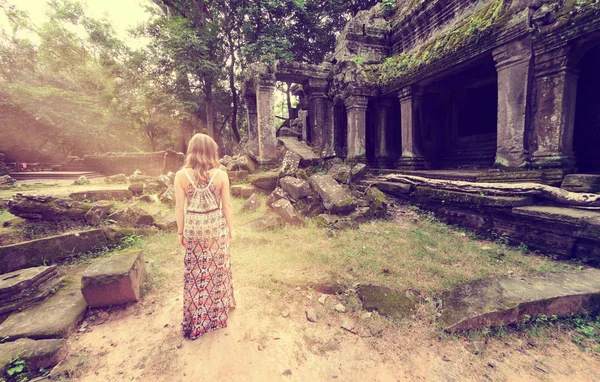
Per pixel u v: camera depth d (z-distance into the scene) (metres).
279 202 5.54
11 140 16.41
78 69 21.80
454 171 6.97
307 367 1.94
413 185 6.32
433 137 8.65
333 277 3.16
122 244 4.16
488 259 3.57
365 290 2.84
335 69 10.02
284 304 2.69
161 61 16.80
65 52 22.11
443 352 2.06
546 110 4.37
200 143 2.10
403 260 3.58
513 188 4.20
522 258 3.56
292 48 16.41
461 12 6.77
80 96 19.48
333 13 15.80
